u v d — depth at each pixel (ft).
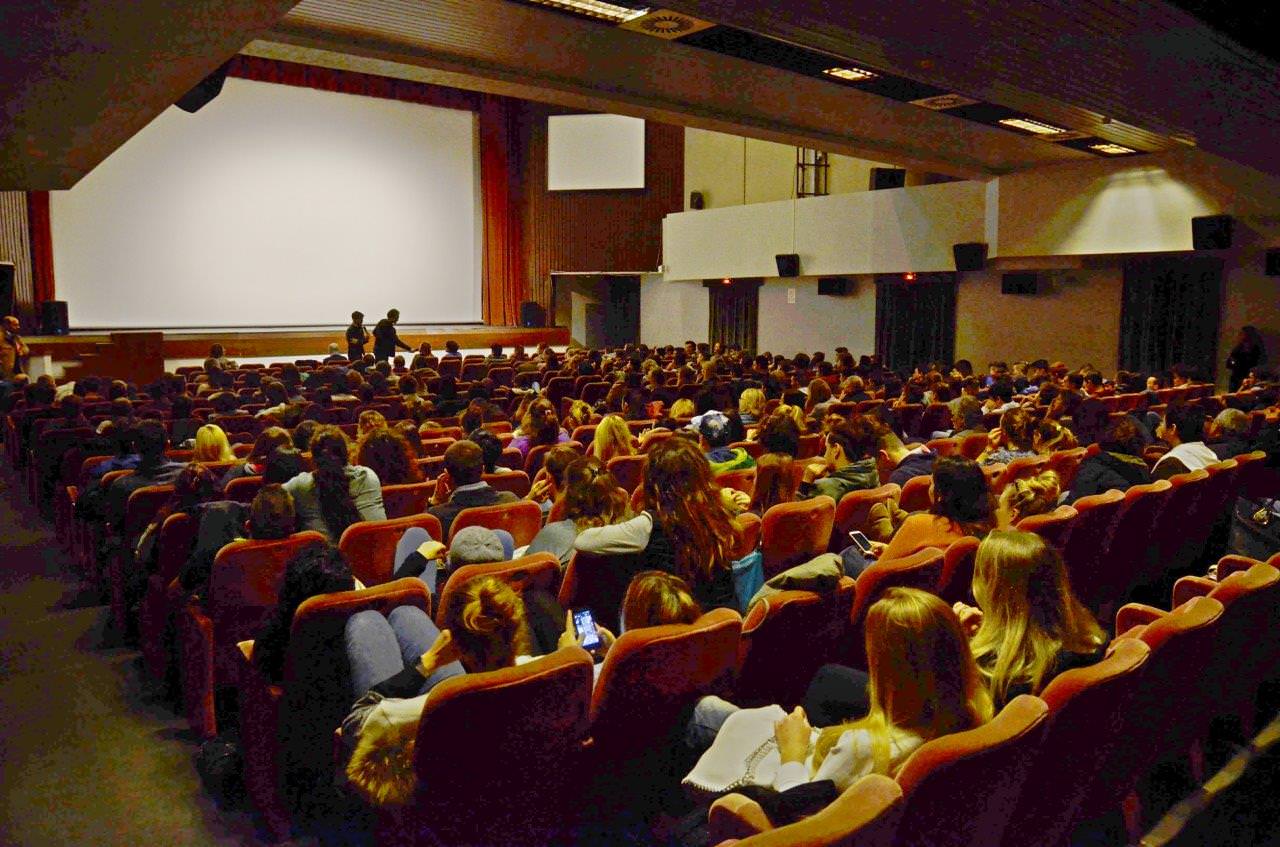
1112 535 14.47
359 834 9.62
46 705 12.69
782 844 4.95
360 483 14.32
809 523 12.58
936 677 6.43
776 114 32.24
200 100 26.78
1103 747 7.50
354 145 63.10
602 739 8.14
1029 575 7.86
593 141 67.10
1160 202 37.45
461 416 22.43
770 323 62.39
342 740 7.75
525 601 9.59
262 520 11.20
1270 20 23.00
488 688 7.02
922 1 19.48
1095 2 19.92
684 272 62.18
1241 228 35.86
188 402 24.04
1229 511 17.95
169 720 12.29
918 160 39.01
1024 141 34.91
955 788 5.81
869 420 16.08
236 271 60.23
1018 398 28.30
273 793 9.59
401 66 25.82
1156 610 10.59
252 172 60.13
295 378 34.42
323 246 62.75
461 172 67.26
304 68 59.67
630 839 9.07
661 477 10.51
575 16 22.09
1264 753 11.39
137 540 14.92
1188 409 19.84
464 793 7.43
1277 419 24.93
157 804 10.27
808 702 8.51
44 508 22.71
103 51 18.72
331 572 9.14
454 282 67.82
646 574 8.70
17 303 53.72
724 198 64.90
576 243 68.28
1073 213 40.27
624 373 35.58
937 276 52.49
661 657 8.00
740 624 8.56
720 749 7.61
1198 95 26.61
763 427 15.58
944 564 11.10
